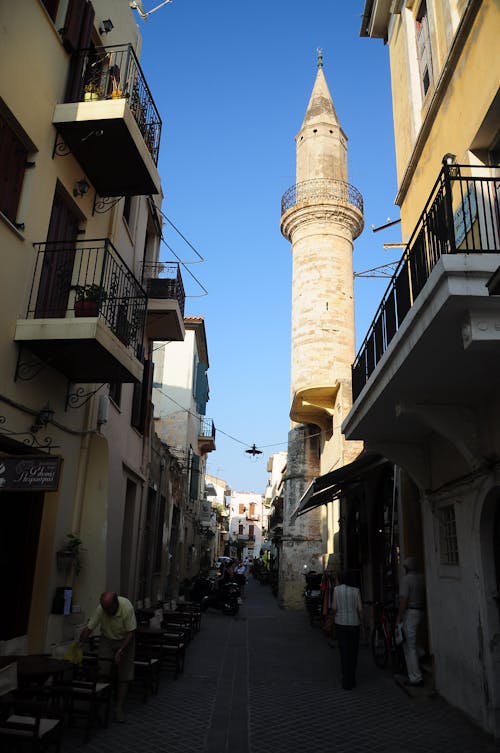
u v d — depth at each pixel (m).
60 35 7.95
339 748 5.65
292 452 25.23
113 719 6.28
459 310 4.95
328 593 13.85
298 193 26.52
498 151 6.90
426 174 8.94
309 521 23.72
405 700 7.59
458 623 7.10
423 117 9.27
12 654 6.36
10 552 7.14
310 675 9.23
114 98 8.52
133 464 12.58
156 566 16.28
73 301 8.27
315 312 24.09
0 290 6.38
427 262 5.95
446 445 7.99
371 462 11.42
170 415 26.41
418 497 10.13
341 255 25.23
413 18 10.02
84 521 9.05
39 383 7.29
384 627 9.95
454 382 6.41
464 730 6.26
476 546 6.54
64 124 7.73
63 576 8.11
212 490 58.41
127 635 6.32
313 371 23.20
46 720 4.73
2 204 6.70
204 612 20.16
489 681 6.13
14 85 6.73
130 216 11.98
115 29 10.20
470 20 6.89
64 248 8.07
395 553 11.16
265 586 43.78
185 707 6.97
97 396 9.41
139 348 9.71
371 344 8.69
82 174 8.74
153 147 9.86
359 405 8.45
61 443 8.06
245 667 9.81
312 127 27.84
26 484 5.04
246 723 6.42
